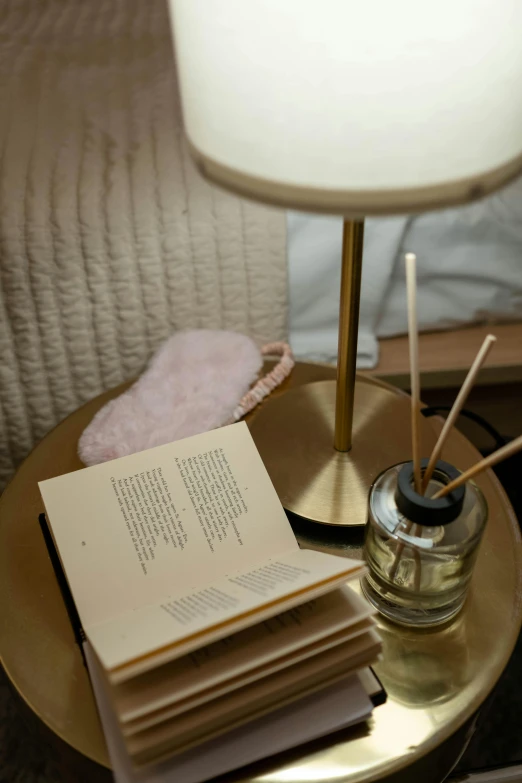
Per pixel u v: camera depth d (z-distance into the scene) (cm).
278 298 86
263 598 45
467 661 53
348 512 60
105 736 47
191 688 42
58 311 81
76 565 53
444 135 36
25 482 67
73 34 102
